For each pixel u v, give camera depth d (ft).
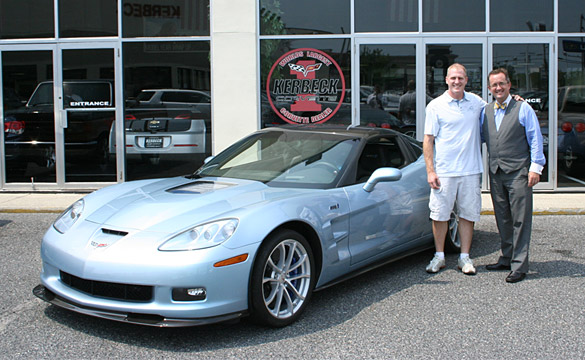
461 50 29.30
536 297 13.98
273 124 29.89
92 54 29.78
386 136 16.72
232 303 11.13
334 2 29.35
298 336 11.62
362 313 12.93
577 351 10.84
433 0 29.14
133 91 29.86
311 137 16.01
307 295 12.55
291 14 29.45
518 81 29.30
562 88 29.22
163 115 29.84
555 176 29.17
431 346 11.10
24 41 29.86
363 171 14.99
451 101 15.46
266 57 29.58
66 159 30.04
